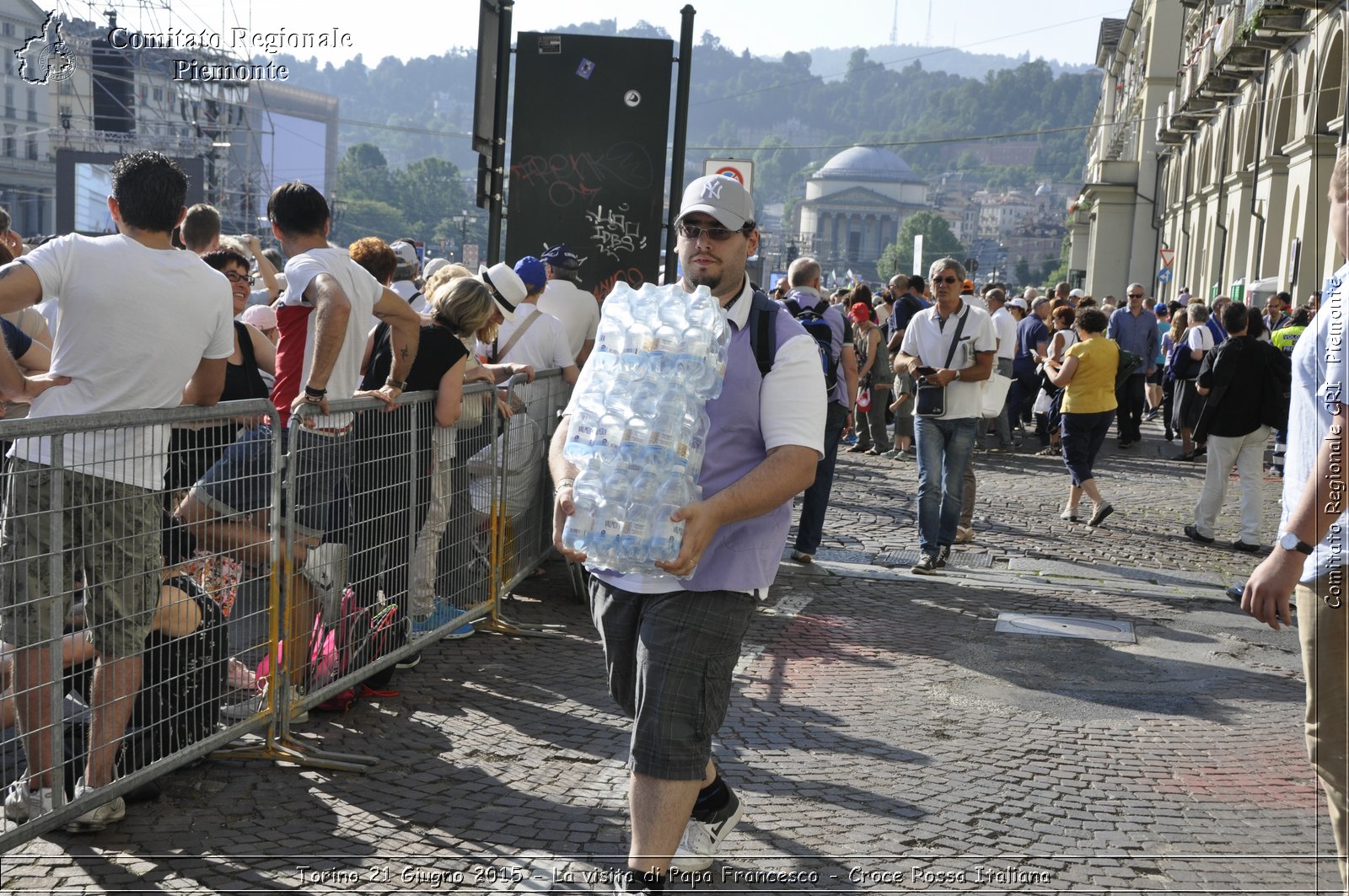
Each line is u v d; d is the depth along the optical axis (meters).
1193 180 41.66
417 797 4.21
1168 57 52.06
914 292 15.41
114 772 3.84
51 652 3.57
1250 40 24.94
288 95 99.75
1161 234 51.41
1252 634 6.99
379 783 4.32
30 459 3.54
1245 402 9.58
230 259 6.65
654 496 2.96
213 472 4.19
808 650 6.38
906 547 9.42
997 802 4.35
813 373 3.23
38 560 3.54
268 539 4.44
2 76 75.44
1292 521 2.93
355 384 5.17
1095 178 60.22
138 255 3.90
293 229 5.02
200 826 3.90
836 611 7.26
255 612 4.41
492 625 6.38
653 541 2.95
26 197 78.94
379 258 6.37
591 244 9.41
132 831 3.84
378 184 163.62
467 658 5.88
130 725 3.92
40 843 3.74
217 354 4.19
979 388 8.34
